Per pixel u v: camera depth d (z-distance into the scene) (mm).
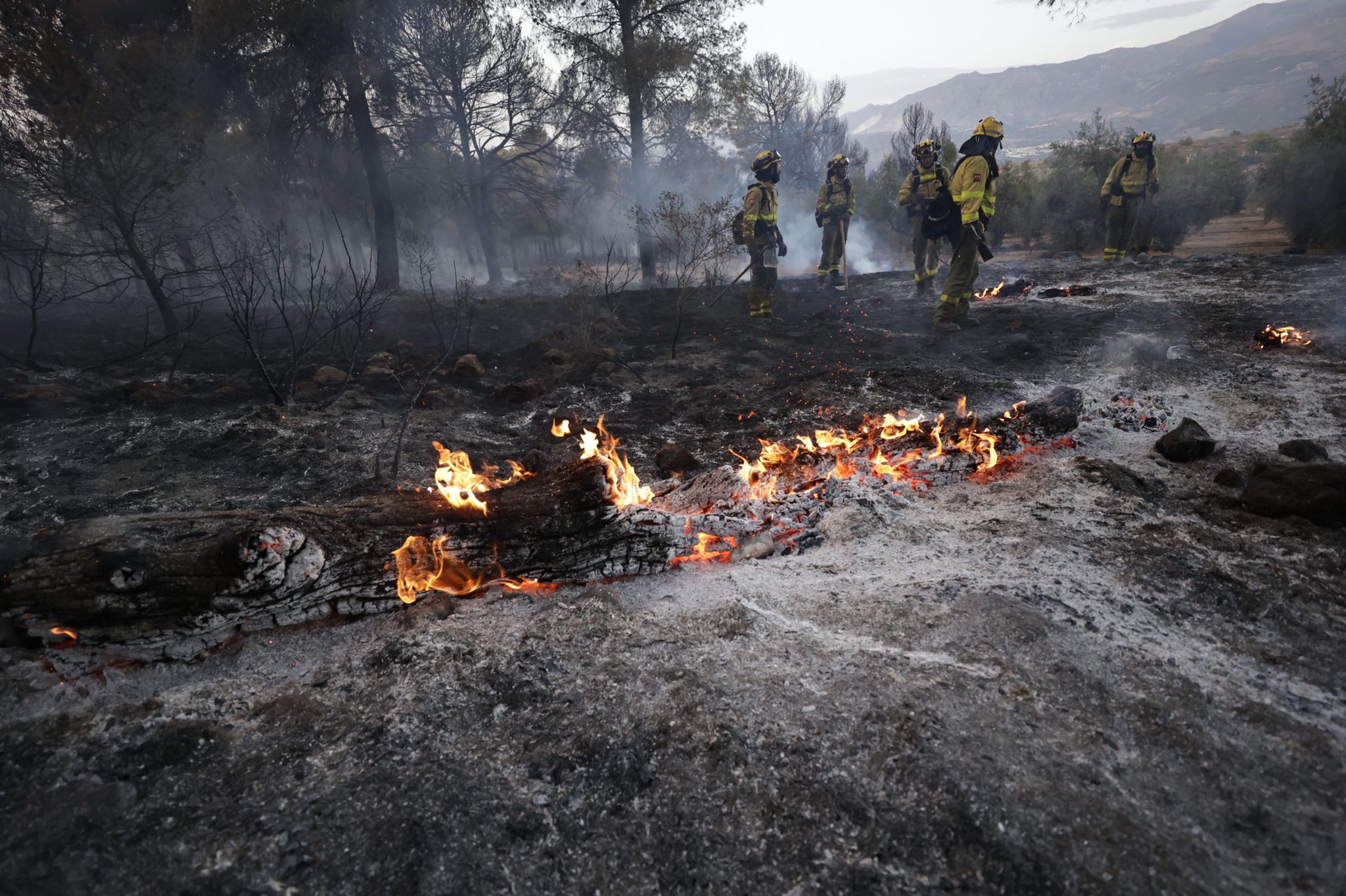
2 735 1914
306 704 2062
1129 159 11695
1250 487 3086
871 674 2068
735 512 3301
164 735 1881
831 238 11562
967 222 7219
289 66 12016
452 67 14305
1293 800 1554
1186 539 2816
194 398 5887
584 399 5902
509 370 7117
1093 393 5234
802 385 5793
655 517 2863
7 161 7512
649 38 15016
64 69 7383
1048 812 1532
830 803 1623
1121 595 2441
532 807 1656
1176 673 1993
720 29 15125
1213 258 11352
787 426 4879
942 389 5492
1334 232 14086
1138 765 1666
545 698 2053
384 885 1462
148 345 7754
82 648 2227
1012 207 20547
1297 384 4977
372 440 4773
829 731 1843
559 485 2791
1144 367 5688
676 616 2506
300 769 1795
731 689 2039
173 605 2217
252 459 4398
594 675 2148
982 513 3264
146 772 1775
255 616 2383
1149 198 14195
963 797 1580
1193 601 2387
